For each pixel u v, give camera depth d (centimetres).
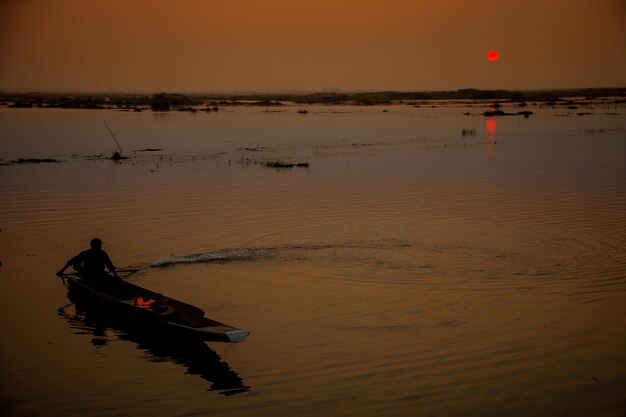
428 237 1909
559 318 1295
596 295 1416
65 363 1155
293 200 2520
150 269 1648
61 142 4788
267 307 1389
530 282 1511
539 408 966
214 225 2084
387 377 1066
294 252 1769
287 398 1009
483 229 2002
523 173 3228
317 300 1423
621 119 7169
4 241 1919
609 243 1816
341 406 979
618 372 1070
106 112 9225
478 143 4781
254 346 1202
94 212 2305
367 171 3356
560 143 4691
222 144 4756
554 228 2003
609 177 3056
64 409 991
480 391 1016
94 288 1470
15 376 1105
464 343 1189
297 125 6812
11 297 1485
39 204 2458
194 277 1585
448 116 8550
